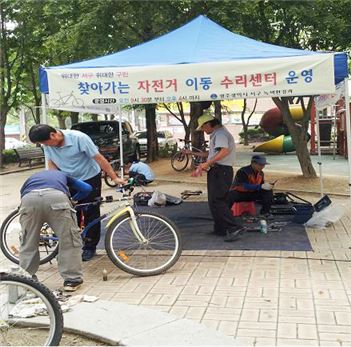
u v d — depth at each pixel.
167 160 19.97
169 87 5.98
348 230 7.33
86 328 4.04
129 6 11.88
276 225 7.58
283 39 12.09
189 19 11.40
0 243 6.08
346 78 5.90
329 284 5.01
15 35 20.19
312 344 3.70
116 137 17.77
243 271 5.52
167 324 4.08
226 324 4.11
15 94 22.48
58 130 5.78
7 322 3.81
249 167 8.06
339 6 11.32
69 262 5.01
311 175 12.33
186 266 5.77
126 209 5.58
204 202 10.09
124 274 5.57
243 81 5.85
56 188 4.91
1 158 21.55
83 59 13.40
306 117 12.27
